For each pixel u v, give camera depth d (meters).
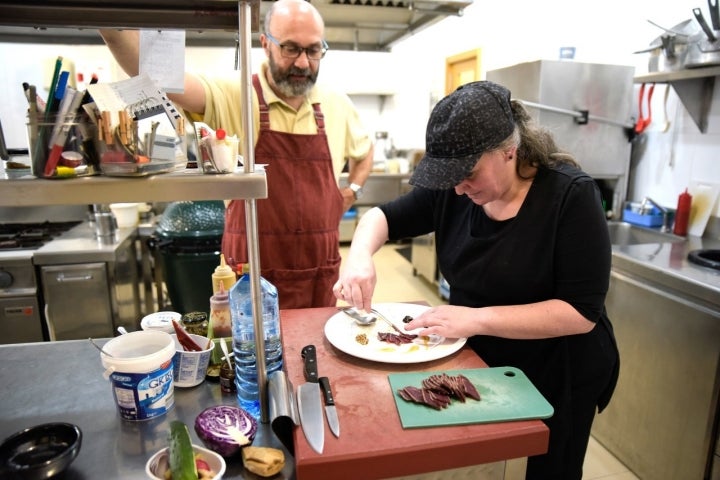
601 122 2.50
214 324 1.08
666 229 2.36
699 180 2.26
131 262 2.58
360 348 1.01
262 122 1.71
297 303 1.83
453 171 0.92
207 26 0.89
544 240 1.05
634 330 1.89
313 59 1.67
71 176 0.69
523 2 3.44
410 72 5.22
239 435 0.79
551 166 1.09
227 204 1.76
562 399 1.12
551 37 3.18
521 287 1.10
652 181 2.55
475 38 4.11
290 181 1.74
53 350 1.17
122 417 0.90
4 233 2.59
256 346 0.84
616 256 1.95
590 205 1.02
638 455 1.94
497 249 1.10
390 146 5.51
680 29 2.04
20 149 0.90
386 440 0.74
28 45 2.76
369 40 3.30
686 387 1.69
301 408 0.80
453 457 0.74
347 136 2.07
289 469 0.78
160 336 0.95
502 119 0.94
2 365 1.10
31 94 0.67
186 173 0.75
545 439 0.78
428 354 0.98
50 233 2.60
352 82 5.10
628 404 1.96
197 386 1.01
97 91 0.73
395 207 1.35
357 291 1.11
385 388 0.88
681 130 2.34
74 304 2.31
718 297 1.54
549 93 2.42
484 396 0.85
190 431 0.86
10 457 0.75
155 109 0.77
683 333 1.68
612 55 2.71
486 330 1.00
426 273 4.00
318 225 1.80
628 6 2.58
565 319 0.99
